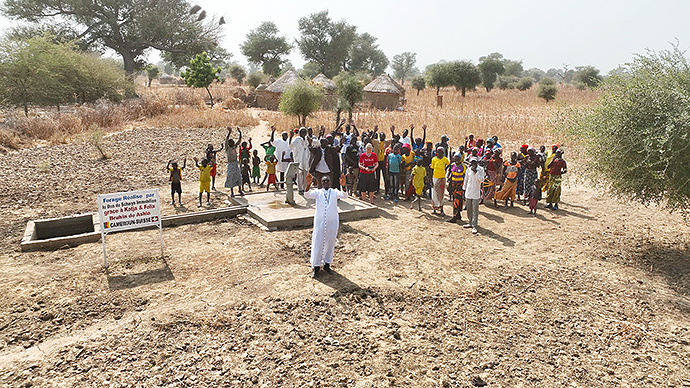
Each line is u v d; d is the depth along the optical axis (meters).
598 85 8.63
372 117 30.06
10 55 26.67
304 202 10.91
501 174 12.14
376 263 7.86
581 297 6.87
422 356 5.28
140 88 48.75
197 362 5.02
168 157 17.50
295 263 7.74
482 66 65.38
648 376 5.03
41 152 17.78
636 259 8.35
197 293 6.58
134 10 49.78
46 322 5.73
